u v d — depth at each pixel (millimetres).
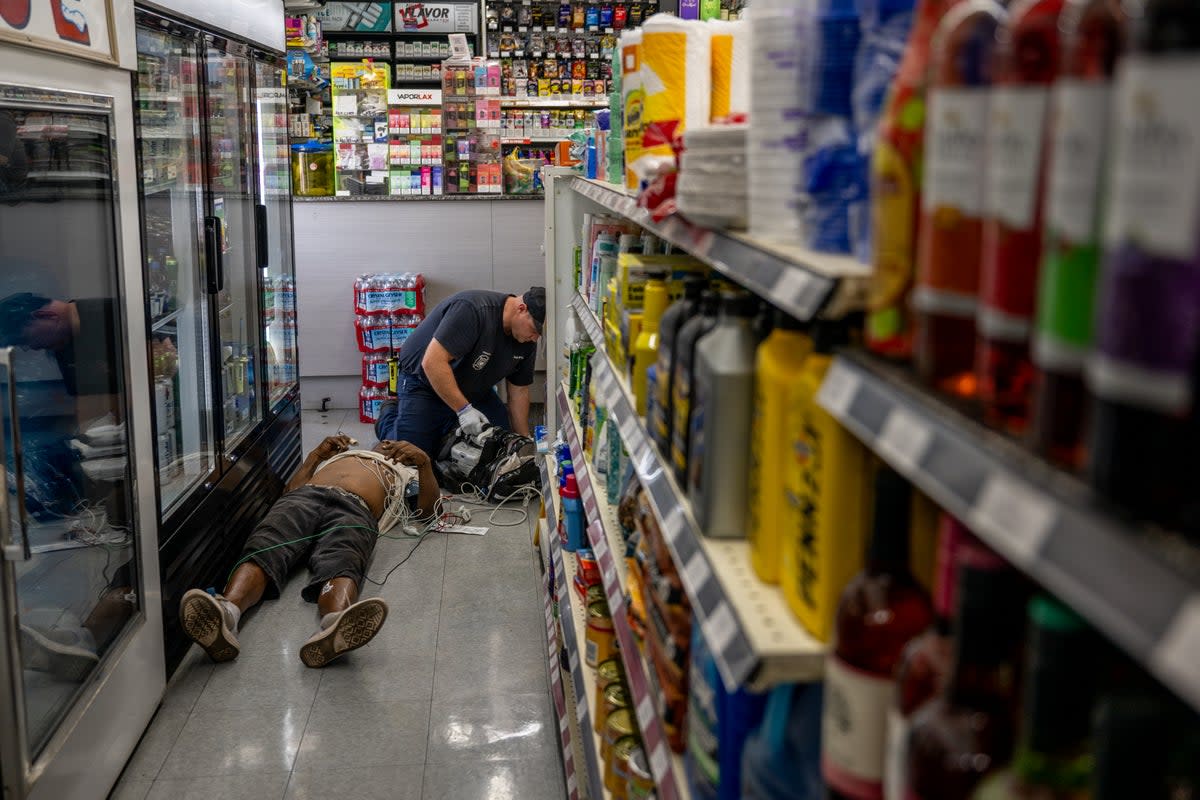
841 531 938
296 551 4027
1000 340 648
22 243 2527
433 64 9820
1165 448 489
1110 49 529
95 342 2791
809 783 990
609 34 9453
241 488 4211
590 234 3176
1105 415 510
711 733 1245
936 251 733
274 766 2902
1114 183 502
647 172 1666
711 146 1310
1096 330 525
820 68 1008
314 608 3928
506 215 7371
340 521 4105
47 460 2648
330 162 7457
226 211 4289
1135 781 536
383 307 6898
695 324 1371
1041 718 593
